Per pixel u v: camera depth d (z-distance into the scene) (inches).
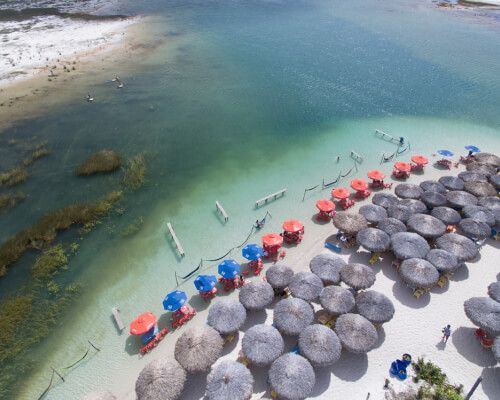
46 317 1003.3
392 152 1724.9
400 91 2335.1
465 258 1066.1
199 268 1141.7
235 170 1600.6
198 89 2311.8
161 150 1724.9
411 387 828.0
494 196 1317.7
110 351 923.4
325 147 1772.9
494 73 2571.4
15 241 1211.2
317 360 813.2
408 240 1096.2
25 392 844.0
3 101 2062.0
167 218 1338.6
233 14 3796.8
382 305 922.1
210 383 775.1
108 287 1088.2
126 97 2181.3
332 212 1342.3
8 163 1589.6
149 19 3518.7
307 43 3090.6
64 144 1733.5
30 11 3516.2
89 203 1387.8
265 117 2033.7
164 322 991.6
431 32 3390.7
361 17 3818.9
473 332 948.0
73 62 2573.8
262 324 910.4
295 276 1016.9
